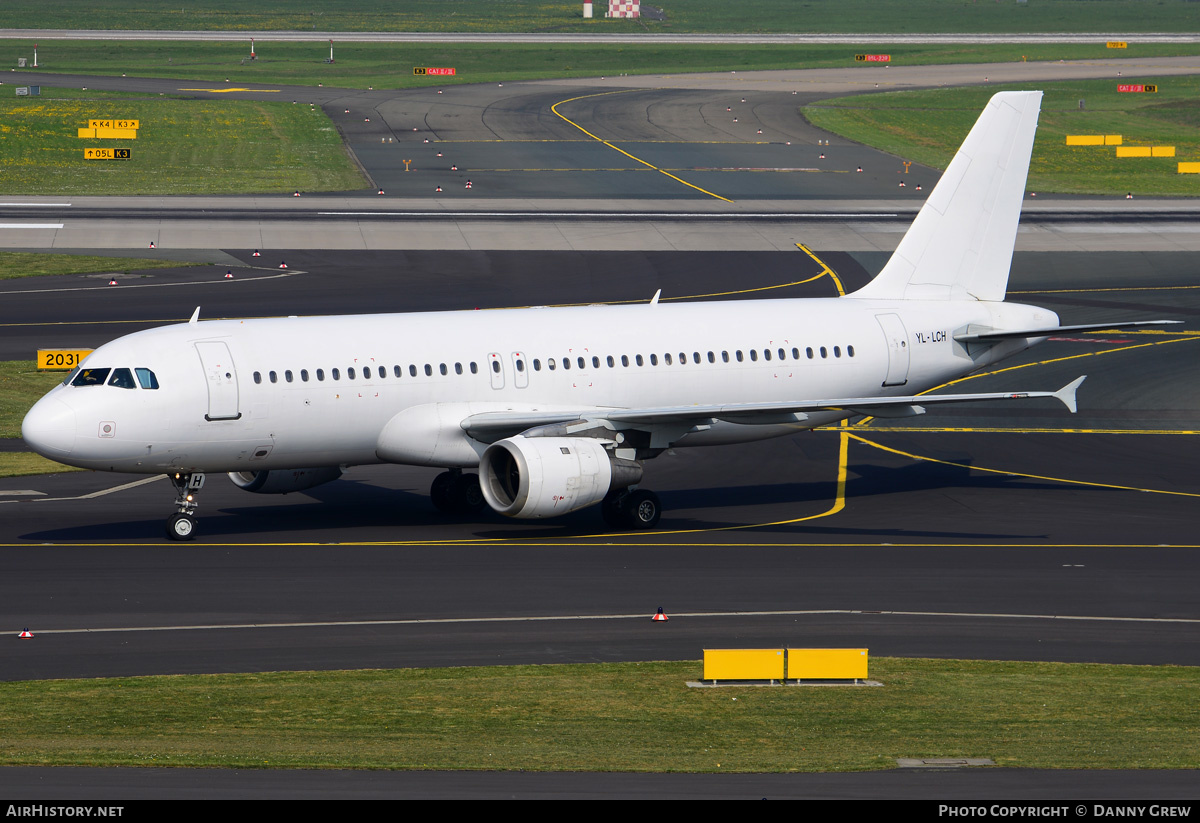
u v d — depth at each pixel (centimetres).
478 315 12794
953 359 14200
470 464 12388
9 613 9519
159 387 11281
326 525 12475
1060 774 6091
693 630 9319
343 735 6856
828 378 13562
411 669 8350
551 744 6675
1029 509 13388
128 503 13212
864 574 10900
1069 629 9450
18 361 19200
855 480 14738
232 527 12344
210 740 6719
